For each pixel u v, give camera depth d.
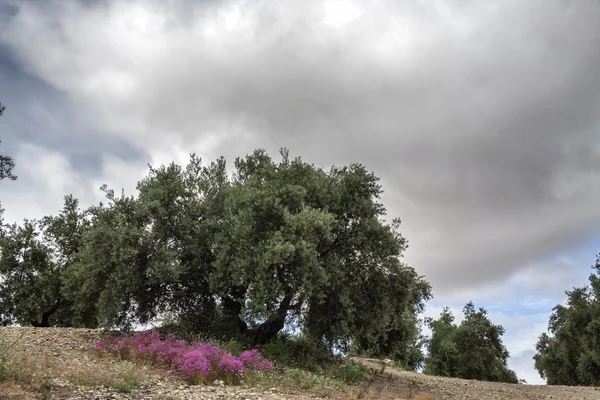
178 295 21.89
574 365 53.41
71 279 20.94
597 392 22.20
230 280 20.20
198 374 12.43
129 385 10.26
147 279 19.75
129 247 18.77
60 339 16.92
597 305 47.47
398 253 21.94
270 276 18.48
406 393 16.09
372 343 28.66
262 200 19.94
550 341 61.69
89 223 32.28
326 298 21.14
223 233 20.78
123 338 17.09
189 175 23.12
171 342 16.20
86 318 31.73
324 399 12.14
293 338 22.34
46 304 31.66
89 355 14.48
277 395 11.66
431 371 55.03
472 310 58.00
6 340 14.88
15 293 30.89
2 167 12.24
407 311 27.34
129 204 20.25
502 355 56.84
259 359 16.11
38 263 32.28
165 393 10.15
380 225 21.86
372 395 14.04
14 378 9.31
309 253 18.45
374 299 22.80
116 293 18.95
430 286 25.11
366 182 22.61
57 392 8.88
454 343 55.31
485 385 23.30
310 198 21.66
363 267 22.44
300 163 22.44
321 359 21.16
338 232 21.88
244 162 25.98
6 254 31.58
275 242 18.27
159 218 20.23
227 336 20.98
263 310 18.45
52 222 32.59
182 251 20.75
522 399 17.25
